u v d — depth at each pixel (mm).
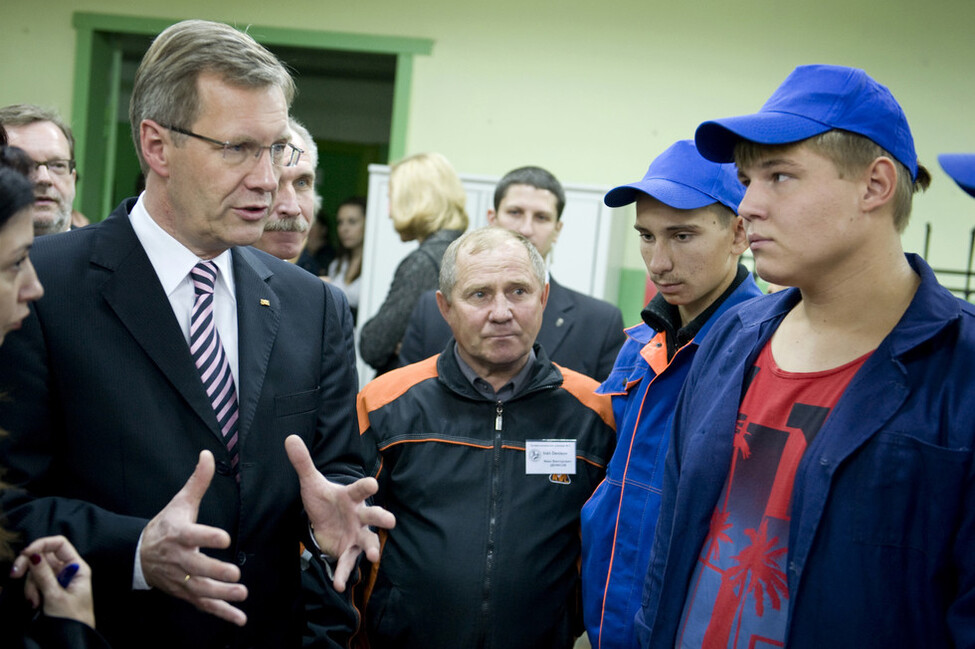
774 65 5250
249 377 1439
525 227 2900
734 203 1669
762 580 1190
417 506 1730
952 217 5070
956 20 5070
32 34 5695
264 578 1451
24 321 1317
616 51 5375
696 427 1358
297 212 2105
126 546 1237
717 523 1271
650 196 1691
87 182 5801
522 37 5441
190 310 1440
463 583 1664
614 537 1615
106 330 1362
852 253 1158
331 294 1694
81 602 1169
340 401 1608
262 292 1520
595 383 1910
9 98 5715
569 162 5426
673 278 1686
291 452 1326
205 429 1387
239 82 1316
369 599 1736
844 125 1131
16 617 1204
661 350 1718
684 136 5332
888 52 5133
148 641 1360
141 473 1345
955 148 5070
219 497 1385
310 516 1343
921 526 1056
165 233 1424
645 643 1368
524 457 1758
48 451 1351
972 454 1033
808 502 1125
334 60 6758
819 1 5184
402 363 2527
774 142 1139
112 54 5996
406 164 3070
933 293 1134
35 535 1243
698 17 5301
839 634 1081
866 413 1107
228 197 1342
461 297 1764
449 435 1759
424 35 5516
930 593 1051
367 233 4605
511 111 5461
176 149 1325
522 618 1675
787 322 1314
